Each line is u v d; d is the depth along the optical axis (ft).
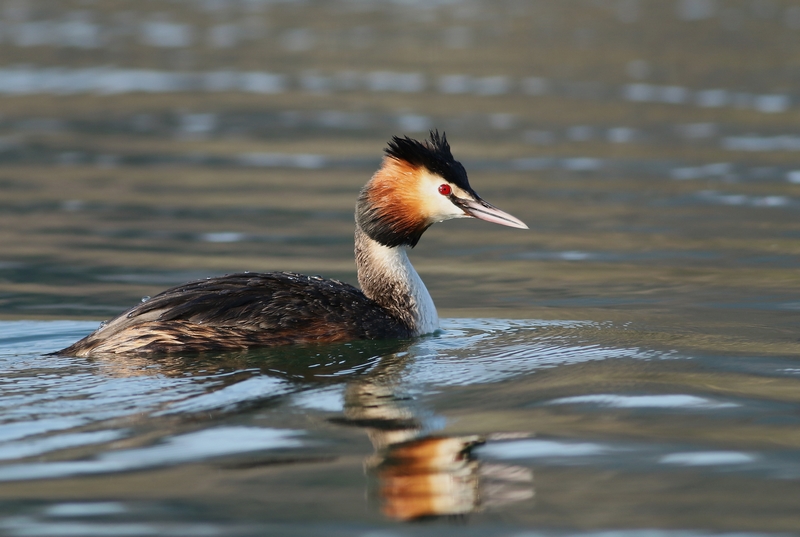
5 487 26.66
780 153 84.58
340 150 85.46
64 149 85.81
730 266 56.08
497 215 43.52
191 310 38.93
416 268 57.57
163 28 152.46
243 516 25.26
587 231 63.98
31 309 47.39
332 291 42.19
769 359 39.24
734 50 133.59
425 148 44.04
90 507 25.63
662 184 75.25
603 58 129.39
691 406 33.50
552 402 34.01
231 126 94.58
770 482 27.37
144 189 73.61
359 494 26.61
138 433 30.40
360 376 36.73
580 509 25.76
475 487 27.14
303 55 131.44
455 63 126.00
